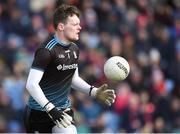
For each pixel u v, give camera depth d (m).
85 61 41.81
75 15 19.94
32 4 47.44
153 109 40.94
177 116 40.94
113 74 20.39
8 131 36.16
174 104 41.19
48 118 20.33
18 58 40.94
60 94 20.20
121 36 46.81
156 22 51.94
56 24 19.91
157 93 42.38
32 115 20.47
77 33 19.94
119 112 39.62
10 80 38.34
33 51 42.41
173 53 48.34
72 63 20.14
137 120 39.91
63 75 20.02
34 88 19.19
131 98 40.50
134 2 51.94
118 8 49.59
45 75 19.84
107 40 45.19
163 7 53.50
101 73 41.47
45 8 46.97
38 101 19.16
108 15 48.03
